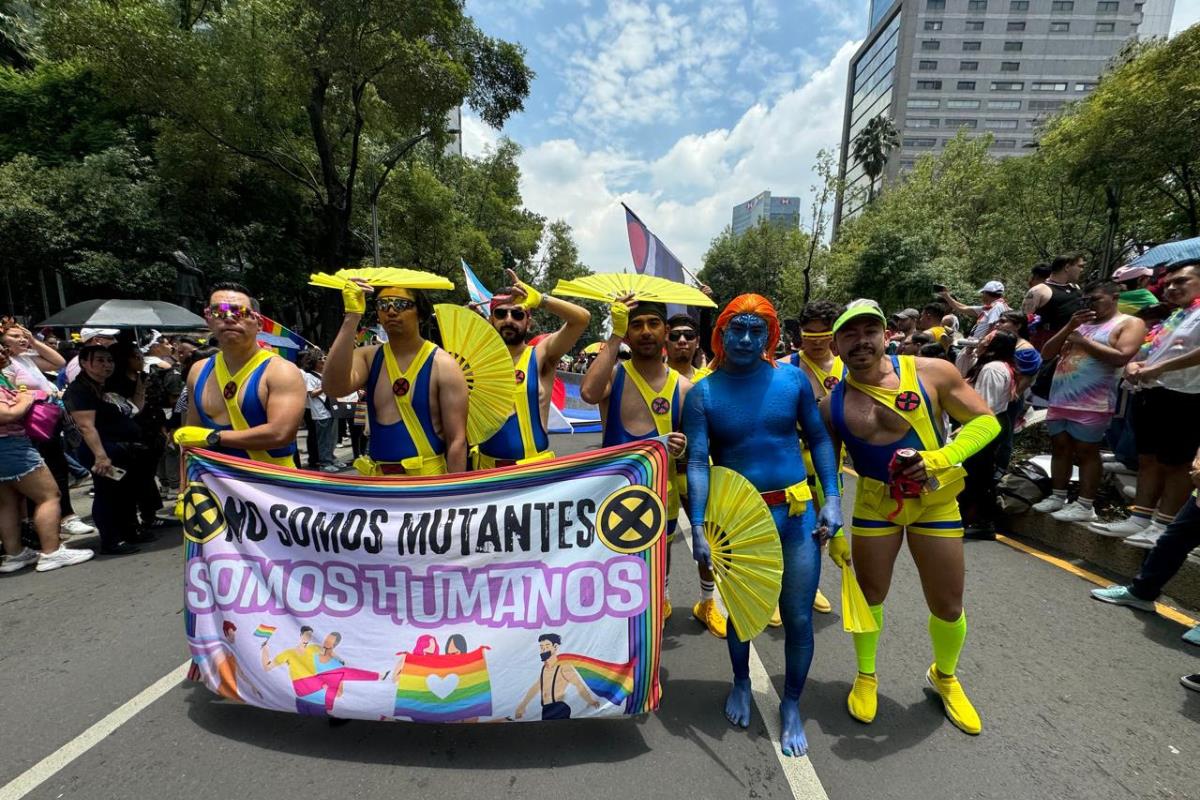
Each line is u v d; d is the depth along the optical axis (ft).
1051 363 19.20
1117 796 6.63
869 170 133.59
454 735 7.82
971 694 8.70
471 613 7.59
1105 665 9.42
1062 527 14.79
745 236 136.98
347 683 7.46
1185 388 11.51
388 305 8.73
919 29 228.84
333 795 6.72
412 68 39.60
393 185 62.44
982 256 81.56
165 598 12.67
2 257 51.52
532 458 11.22
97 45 35.70
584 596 7.56
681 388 10.73
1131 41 59.16
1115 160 50.06
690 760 7.34
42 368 21.58
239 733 7.88
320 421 25.72
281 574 7.90
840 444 8.64
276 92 42.47
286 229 68.74
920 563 7.94
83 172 52.49
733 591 7.54
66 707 8.53
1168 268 12.19
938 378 7.63
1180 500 12.00
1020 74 229.25
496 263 88.99
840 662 9.87
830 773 7.08
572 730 7.95
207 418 9.65
